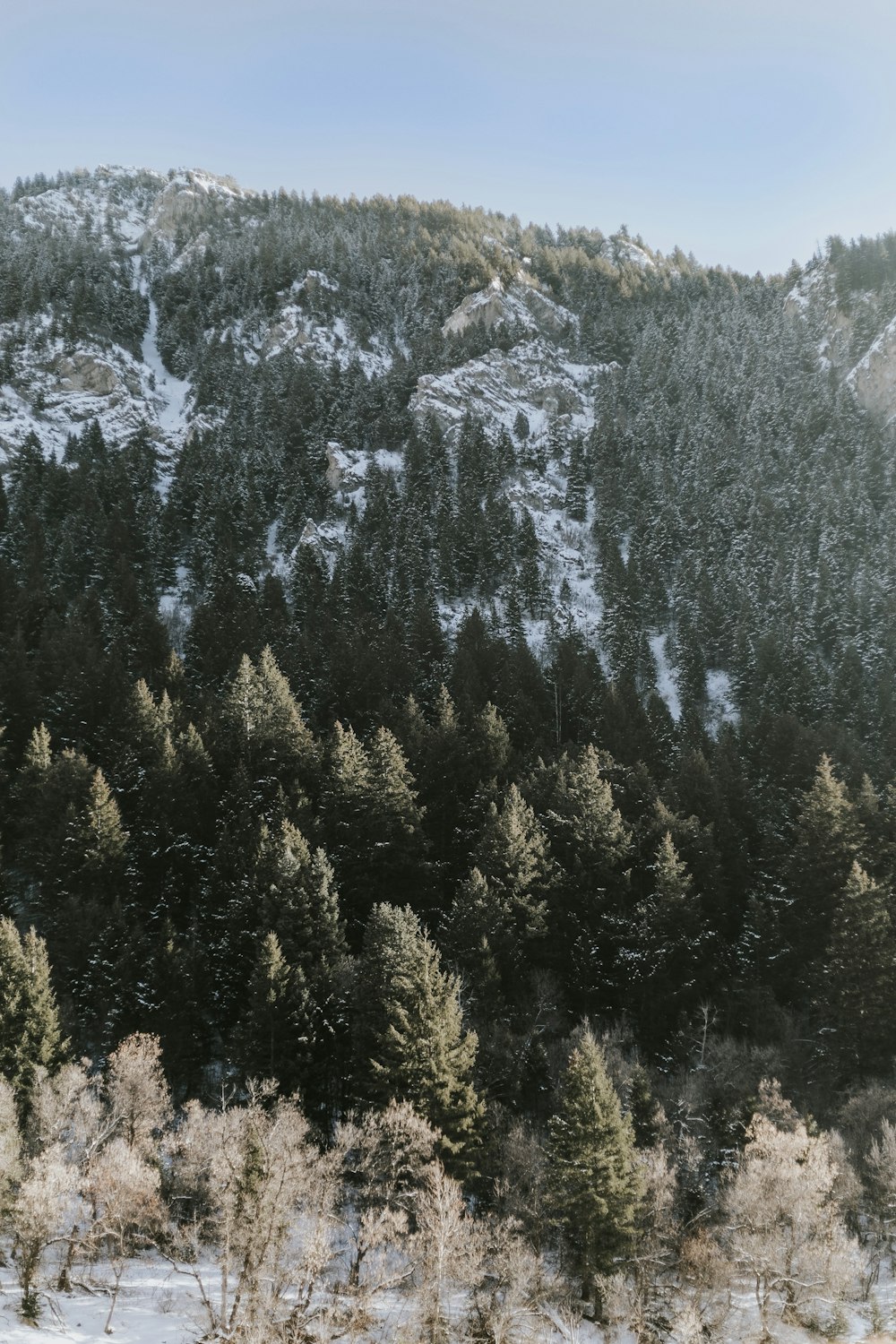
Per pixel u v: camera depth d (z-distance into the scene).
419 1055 42.72
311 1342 30.80
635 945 61.53
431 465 180.00
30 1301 32.25
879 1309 40.72
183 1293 35.84
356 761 70.56
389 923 49.62
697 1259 37.47
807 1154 38.88
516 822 63.62
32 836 64.50
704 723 121.00
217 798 70.75
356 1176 40.84
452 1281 34.31
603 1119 37.97
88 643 93.25
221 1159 34.62
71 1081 38.81
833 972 59.53
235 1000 54.28
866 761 91.25
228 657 103.38
